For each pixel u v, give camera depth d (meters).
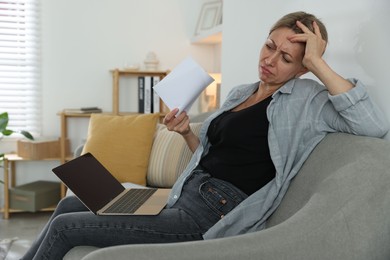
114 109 3.55
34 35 3.59
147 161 2.54
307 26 1.36
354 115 1.19
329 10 1.61
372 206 1.00
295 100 1.37
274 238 0.92
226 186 1.39
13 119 3.62
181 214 1.37
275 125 1.37
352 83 1.23
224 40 2.77
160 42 3.78
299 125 1.32
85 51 3.67
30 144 3.33
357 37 1.41
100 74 3.71
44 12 3.58
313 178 1.19
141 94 3.57
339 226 0.96
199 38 3.50
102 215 1.35
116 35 3.71
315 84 1.39
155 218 1.34
